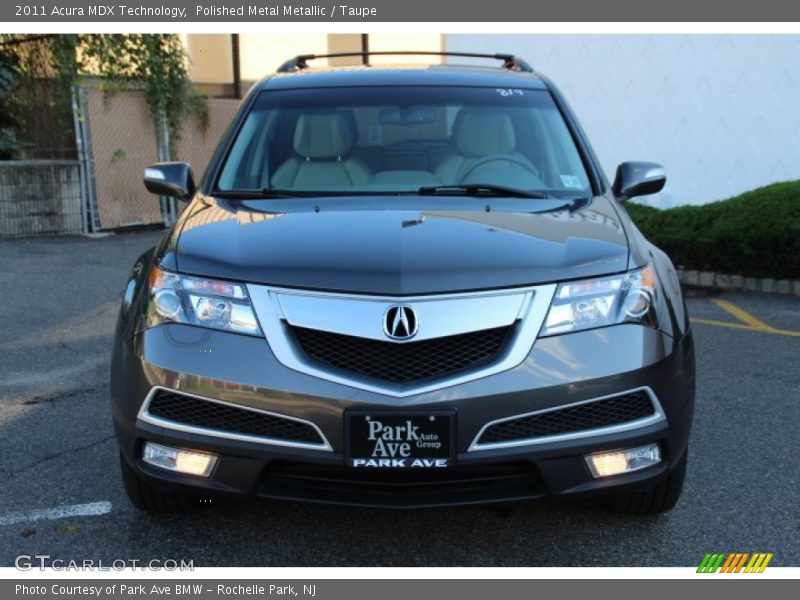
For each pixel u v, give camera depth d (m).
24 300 7.21
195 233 2.98
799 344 5.77
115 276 8.37
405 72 4.22
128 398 2.72
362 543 3.05
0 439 4.01
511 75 4.29
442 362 2.56
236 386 2.58
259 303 2.63
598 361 2.61
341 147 3.78
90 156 11.70
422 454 2.54
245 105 4.05
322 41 16.42
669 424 2.71
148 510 3.16
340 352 2.58
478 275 2.62
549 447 2.58
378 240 2.80
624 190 3.75
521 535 3.10
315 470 2.63
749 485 3.50
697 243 8.08
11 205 11.15
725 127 9.73
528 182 3.60
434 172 3.64
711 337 5.99
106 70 11.59
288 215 3.10
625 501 3.11
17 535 3.08
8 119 11.75
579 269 2.70
